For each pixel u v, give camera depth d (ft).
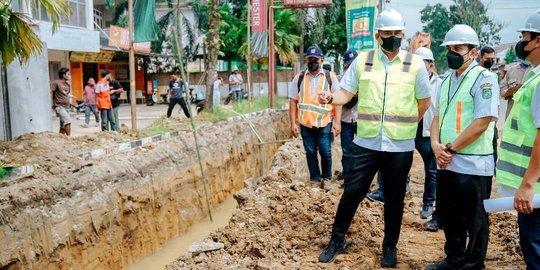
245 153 41.83
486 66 21.26
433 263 15.75
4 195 18.48
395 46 14.37
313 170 26.96
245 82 118.21
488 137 13.93
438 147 14.29
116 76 100.83
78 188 21.89
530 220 11.17
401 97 14.52
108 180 23.89
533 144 10.73
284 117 55.11
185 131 34.88
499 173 12.19
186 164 31.58
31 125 27.63
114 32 78.38
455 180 13.94
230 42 109.60
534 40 11.27
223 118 43.14
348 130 24.57
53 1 23.31
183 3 117.29
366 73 14.84
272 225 19.43
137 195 25.72
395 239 15.62
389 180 15.06
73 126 53.31
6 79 26.81
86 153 24.75
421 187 30.22
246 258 16.06
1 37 23.13
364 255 15.99
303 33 115.44
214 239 18.35
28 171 21.27
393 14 14.32
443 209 14.61
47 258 19.45
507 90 24.88
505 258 16.42
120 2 113.60
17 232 18.34
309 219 19.44
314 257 16.17
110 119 46.70
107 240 23.13
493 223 20.71
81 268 21.20
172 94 54.03
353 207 15.48
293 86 27.04
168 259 26.58
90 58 83.35
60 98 36.22
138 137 31.42
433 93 20.04
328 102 15.03
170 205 29.01
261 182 27.04
